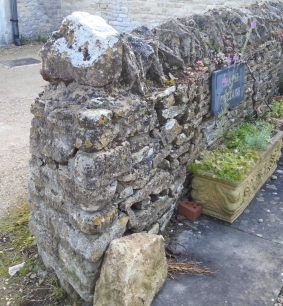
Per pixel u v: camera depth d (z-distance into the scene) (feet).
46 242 8.90
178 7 34.47
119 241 7.78
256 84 14.98
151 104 8.39
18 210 12.54
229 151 11.75
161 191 9.59
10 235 11.16
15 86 26.78
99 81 7.31
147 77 9.02
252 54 13.93
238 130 13.00
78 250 7.84
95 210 7.41
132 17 37.37
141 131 8.21
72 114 7.27
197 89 10.30
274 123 14.40
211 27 11.95
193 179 10.80
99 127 7.09
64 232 8.18
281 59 17.48
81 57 7.39
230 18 13.10
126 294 7.32
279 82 17.87
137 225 8.71
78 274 8.11
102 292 7.59
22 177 14.74
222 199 10.50
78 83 7.62
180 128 9.72
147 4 36.04
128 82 7.92
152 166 8.95
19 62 32.81
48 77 8.05
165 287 8.57
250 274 9.05
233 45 12.63
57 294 8.86
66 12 41.68
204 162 10.62
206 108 11.30
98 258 7.75
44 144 8.07
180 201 11.02
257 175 11.87
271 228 10.71
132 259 7.42
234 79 12.34
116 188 7.89
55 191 8.25
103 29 7.36
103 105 7.32
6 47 37.78
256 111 15.33
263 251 9.80
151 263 7.97
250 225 10.78
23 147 17.43
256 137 12.12
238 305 8.20
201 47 10.96
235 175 10.15
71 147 7.38
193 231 10.41
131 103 7.72
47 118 7.74
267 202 11.91
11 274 9.64
